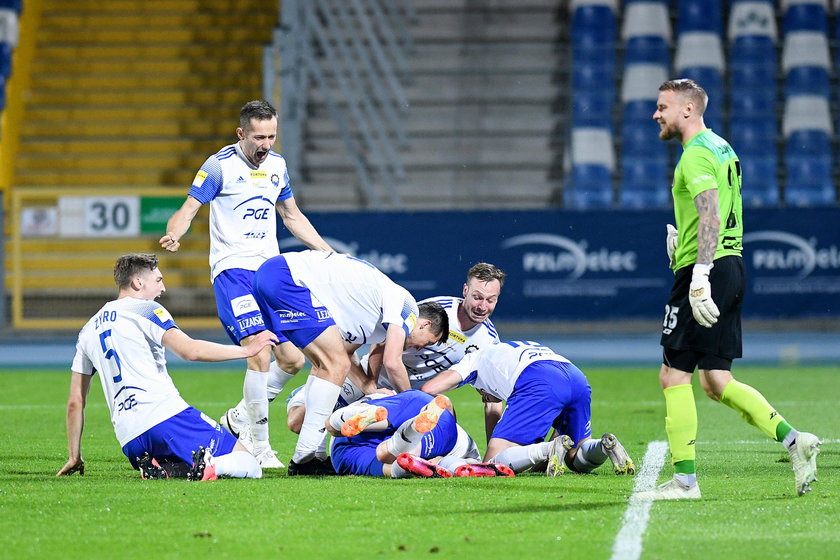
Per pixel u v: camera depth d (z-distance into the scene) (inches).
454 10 3176.7
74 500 733.3
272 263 908.6
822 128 2930.6
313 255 910.4
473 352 917.8
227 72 3100.4
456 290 2474.2
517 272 2482.8
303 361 954.1
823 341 2415.1
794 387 1610.5
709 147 738.8
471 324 936.9
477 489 781.3
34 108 3043.8
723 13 3100.4
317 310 890.7
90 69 3112.7
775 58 3058.6
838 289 2461.9
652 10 3073.3
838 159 2942.9
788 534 627.2
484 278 911.0
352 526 652.7
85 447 1058.7
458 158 2908.5
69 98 3065.9
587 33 3090.6
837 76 3053.6
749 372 1847.9
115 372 832.3
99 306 2711.6
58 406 1433.3
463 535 628.4
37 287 2743.6
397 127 2869.1
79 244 2765.7
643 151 2913.4
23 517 679.1
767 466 916.0
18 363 2145.7
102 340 832.9
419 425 812.6
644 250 2474.2
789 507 708.0
